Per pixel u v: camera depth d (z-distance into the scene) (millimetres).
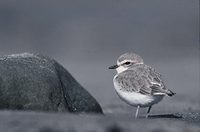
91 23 25438
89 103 11125
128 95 10609
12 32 24297
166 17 25828
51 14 26188
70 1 27297
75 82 11297
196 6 26172
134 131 7945
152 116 11133
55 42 23609
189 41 23719
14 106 9938
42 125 7680
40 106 10062
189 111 13016
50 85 10266
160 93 10203
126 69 11258
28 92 10047
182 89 17500
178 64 21188
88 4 27094
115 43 23656
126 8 26516
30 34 24250
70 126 7742
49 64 10875
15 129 7496
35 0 27281
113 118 8773
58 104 10344
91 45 23438
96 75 19594
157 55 22438
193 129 8430
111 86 17922
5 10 26188
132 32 24688
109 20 25734
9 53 21875
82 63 21344
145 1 26984
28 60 10688
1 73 10031
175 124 8703
